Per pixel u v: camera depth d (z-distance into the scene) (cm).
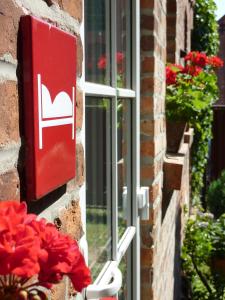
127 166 238
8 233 63
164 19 328
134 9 240
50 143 97
